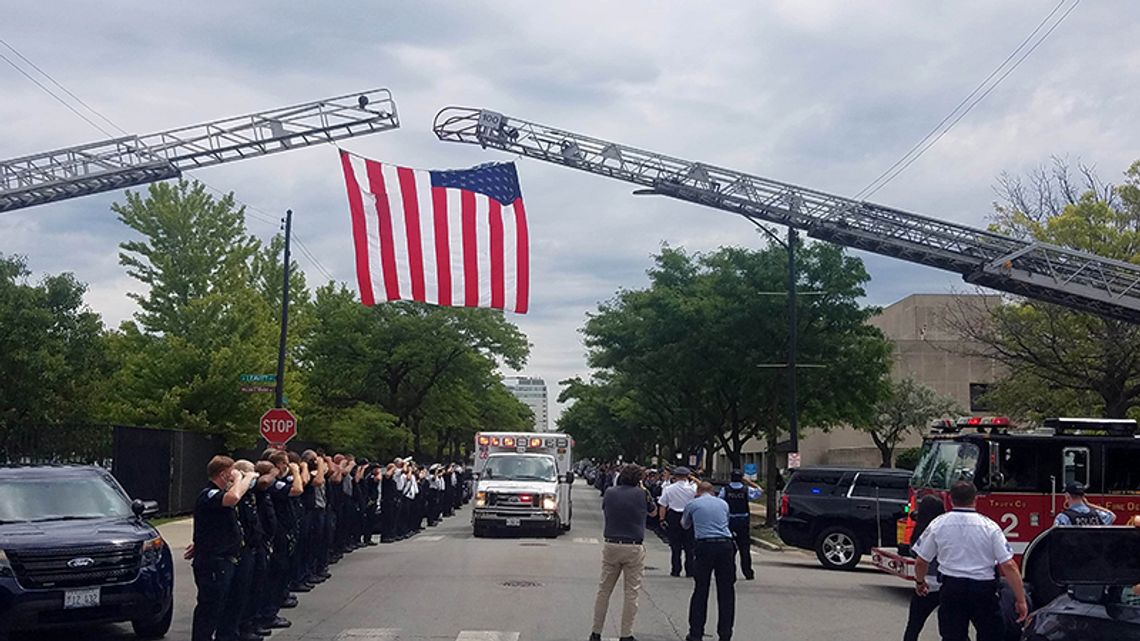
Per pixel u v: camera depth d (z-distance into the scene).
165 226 36.84
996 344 32.91
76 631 12.30
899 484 22.02
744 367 34.19
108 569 11.16
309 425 49.50
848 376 34.56
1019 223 34.12
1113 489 15.95
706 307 34.31
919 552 9.05
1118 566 7.31
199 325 35.50
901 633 13.15
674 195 30.23
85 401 34.53
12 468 12.94
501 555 22.38
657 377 40.00
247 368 34.31
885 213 28.39
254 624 11.59
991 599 8.72
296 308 44.72
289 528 12.45
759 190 29.73
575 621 13.23
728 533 12.04
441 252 23.30
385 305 56.00
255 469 11.73
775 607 15.41
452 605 14.38
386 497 25.95
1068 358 31.33
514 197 23.78
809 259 33.81
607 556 11.73
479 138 31.69
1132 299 25.88
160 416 32.94
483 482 28.66
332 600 14.84
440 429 70.19
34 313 33.34
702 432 50.03
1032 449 16.11
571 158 31.28
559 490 29.56
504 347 58.31
